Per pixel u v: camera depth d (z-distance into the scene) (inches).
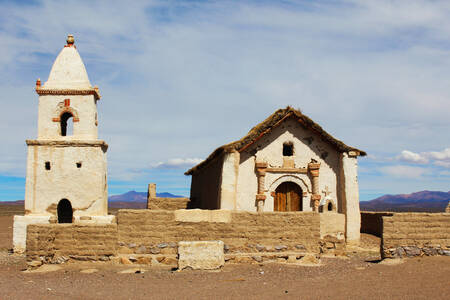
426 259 578.9
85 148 906.7
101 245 621.6
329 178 877.2
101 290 464.4
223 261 590.9
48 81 937.5
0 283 512.7
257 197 845.2
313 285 459.5
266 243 628.1
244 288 460.1
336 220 690.8
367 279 474.6
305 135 882.8
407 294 399.9
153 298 423.2
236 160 836.0
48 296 431.2
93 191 899.4
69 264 616.1
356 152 865.5
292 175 869.2
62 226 621.3
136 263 617.6
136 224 628.1
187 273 553.9
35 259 605.9
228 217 628.7
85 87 930.7
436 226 605.6
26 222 861.2
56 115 924.6
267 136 871.7
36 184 893.8
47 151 902.4
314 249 628.1
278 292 433.4
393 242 602.2
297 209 874.8
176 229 628.1
